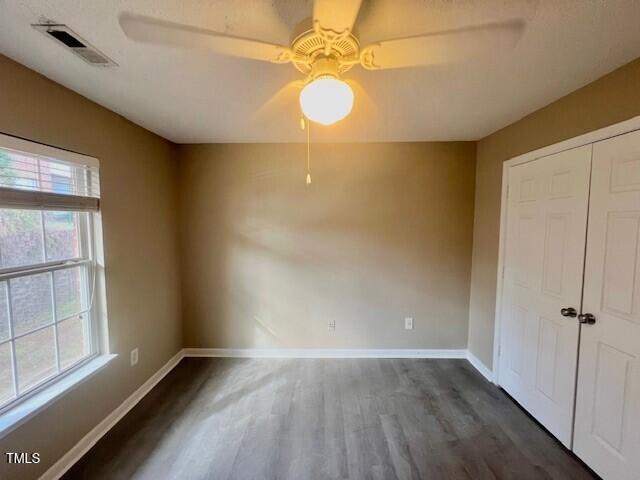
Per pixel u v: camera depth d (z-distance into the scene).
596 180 1.73
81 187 1.98
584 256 1.81
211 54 1.46
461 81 1.75
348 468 1.83
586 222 1.79
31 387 1.70
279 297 3.29
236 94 1.93
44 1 1.09
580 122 1.84
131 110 2.21
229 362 3.20
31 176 1.65
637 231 1.51
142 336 2.59
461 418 2.29
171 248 3.09
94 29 1.26
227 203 3.22
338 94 1.13
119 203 2.30
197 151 3.18
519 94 1.94
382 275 3.25
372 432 2.14
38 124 1.64
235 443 2.03
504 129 2.62
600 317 1.71
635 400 1.53
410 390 2.67
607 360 1.68
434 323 3.29
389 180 3.18
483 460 1.89
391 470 1.81
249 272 3.27
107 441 2.03
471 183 3.15
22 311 1.65
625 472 1.57
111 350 2.21
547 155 2.10
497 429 2.17
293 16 1.19
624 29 1.26
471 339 3.21
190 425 2.20
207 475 1.77
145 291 2.64
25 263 1.66
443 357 3.30
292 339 3.31
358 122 2.51
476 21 1.22
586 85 1.79
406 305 3.27
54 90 1.73
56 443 1.73
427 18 1.20
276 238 3.24
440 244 3.22
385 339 3.30
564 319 1.96
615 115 1.62
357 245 3.23
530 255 2.29
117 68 1.59
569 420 1.93
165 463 1.85
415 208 3.19
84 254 2.05
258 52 1.15
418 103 2.08
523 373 2.38
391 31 1.28
